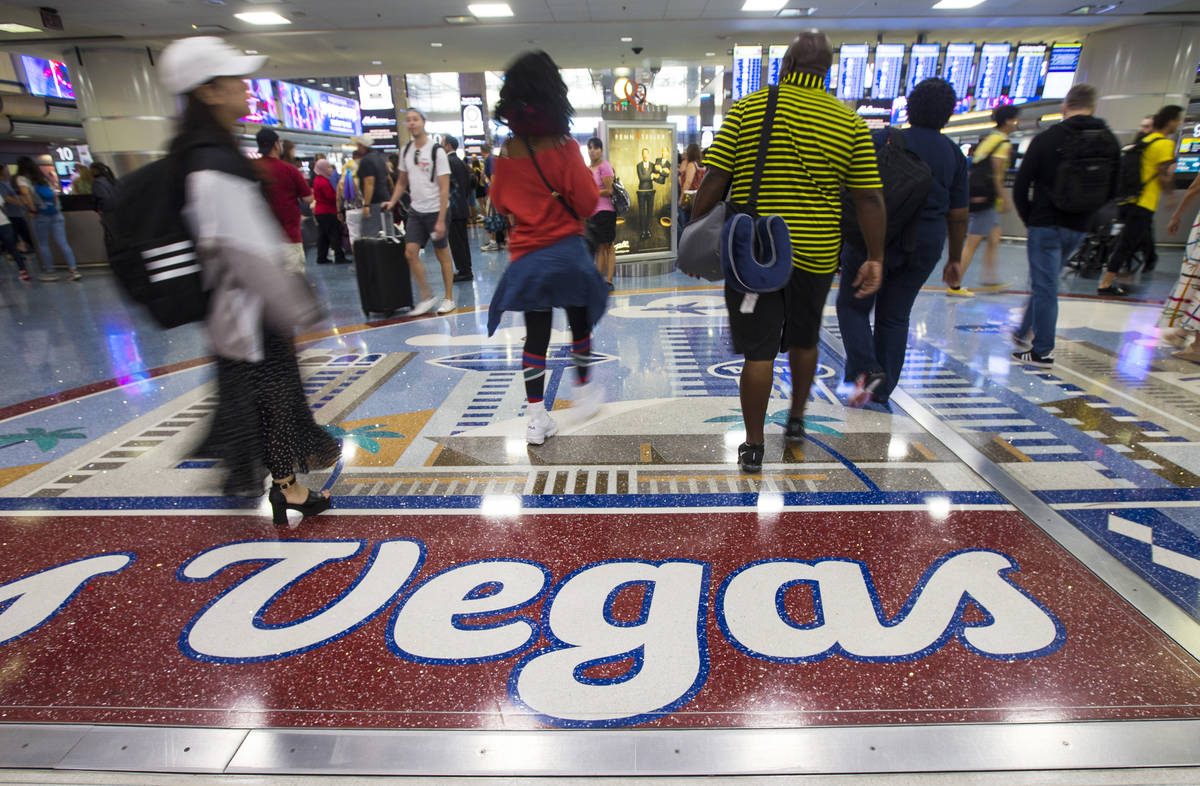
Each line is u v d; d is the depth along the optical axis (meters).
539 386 2.98
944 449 2.90
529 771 1.36
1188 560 2.05
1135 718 1.46
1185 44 11.52
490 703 1.54
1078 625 1.76
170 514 2.45
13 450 3.07
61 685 1.62
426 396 3.78
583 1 10.44
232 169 1.64
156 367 4.52
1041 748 1.39
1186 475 2.62
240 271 1.68
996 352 4.48
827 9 10.89
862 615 1.81
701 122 26.72
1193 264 4.39
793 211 2.44
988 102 12.30
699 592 1.93
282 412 2.14
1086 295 6.61
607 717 1.49
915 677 1.59
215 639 1.77
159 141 13.12
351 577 2.04
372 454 2.96
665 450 2.95
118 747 1.44
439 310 6.30
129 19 10.76
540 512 2.41
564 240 2.71
